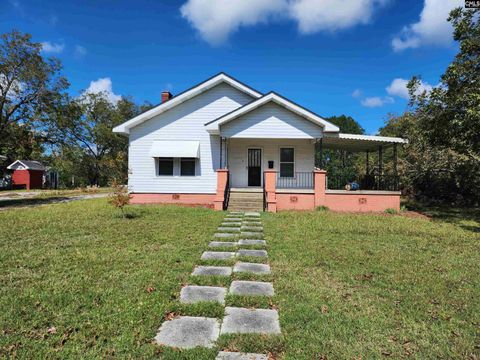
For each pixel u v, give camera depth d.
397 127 22.88
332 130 13.16
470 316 3.43
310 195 13.23
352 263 5.32
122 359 2.55
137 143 15.05
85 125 33.22
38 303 3.56
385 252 6.11
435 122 12.31
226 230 8.19
